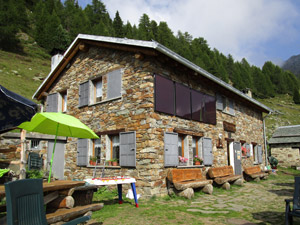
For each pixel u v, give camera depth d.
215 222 4.72
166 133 7.90
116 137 8.70
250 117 15.11
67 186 3.94
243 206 6.33
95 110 9.43
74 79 10.80
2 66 28.03
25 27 50.34
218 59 79.50
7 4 46.84
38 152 10.77
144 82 7.84
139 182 7.39
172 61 8.20
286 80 84.50
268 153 22.34
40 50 42.91
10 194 2.44
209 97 10.69
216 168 9.69
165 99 8.12
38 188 2.86
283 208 6.08
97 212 5.36
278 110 53.53
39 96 12.70
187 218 4.98
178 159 8.38
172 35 74.50
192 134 9.16
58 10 62.00
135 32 66.88
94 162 8.97
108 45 9.09
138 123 7.77
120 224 4.47
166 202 6.65
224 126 11.59
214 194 8.27
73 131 5.85
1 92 4.21
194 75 9.53
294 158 20.23
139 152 7.57
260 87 73.38
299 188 4.17
